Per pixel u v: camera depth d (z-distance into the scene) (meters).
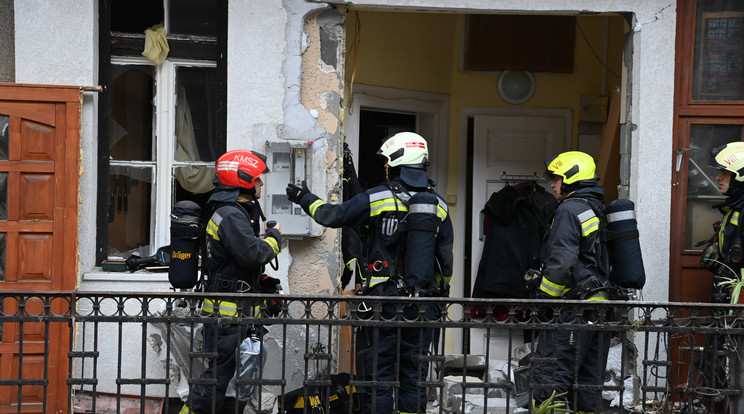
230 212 5.57
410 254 5.62
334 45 6.94
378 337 5.70
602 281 5.93
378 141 8.91
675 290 7.03
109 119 7.00
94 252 6.93
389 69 8.65
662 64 6.95
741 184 6.30
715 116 7.00
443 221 5.91
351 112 8.47
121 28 7.04
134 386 6.84
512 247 8.25
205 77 7.14
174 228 5.71
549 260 5.82
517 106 9.05
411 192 5.83
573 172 6.07
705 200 7.07
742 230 6.20
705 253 6.50
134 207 7.12
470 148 9.14
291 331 6.96
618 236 5.96
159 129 7.10
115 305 6.83
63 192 6.61
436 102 9.01
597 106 8.95
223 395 5.62
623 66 7.21
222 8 7.01
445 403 7.09
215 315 5.27
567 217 5.84
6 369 6.63
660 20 6.95
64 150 6.61
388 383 5.34
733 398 5.51
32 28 6.70
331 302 5.28
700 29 7.07
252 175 5.68
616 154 7.83
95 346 5.22
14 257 6.59
